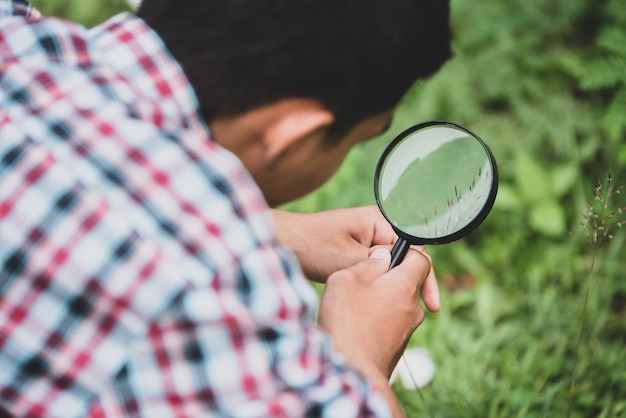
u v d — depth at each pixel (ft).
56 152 3.18
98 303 3.05
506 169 9.17
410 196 4.40
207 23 3.39
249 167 3.55
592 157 9.16
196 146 3.23
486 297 8.05
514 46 9.85
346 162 8.87
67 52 3.49
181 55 3.43
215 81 3.34
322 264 5.23
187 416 3.07
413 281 4.14
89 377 3.08
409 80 3.51
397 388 6.91
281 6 3.24
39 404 3.14
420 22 3.36
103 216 3.08
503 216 8.90
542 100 9.61
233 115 3.38
